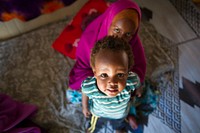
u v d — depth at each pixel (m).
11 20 1.46
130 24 0.95
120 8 0.95
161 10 1.73
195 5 1.77
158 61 1.43
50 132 1.21
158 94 1.34
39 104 1.28
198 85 1.40
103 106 0.90
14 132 1.10
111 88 0.73
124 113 1.04
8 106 1.16
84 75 1.18
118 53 0.70
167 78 1.41
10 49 1.49
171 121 1.27
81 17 1.59
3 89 1.33
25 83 1.36
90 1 1.64
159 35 1.58
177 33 1.61
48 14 1.55
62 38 1.52
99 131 1.23
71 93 1.27
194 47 1.55
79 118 1.25
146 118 1.27
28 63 1.44
